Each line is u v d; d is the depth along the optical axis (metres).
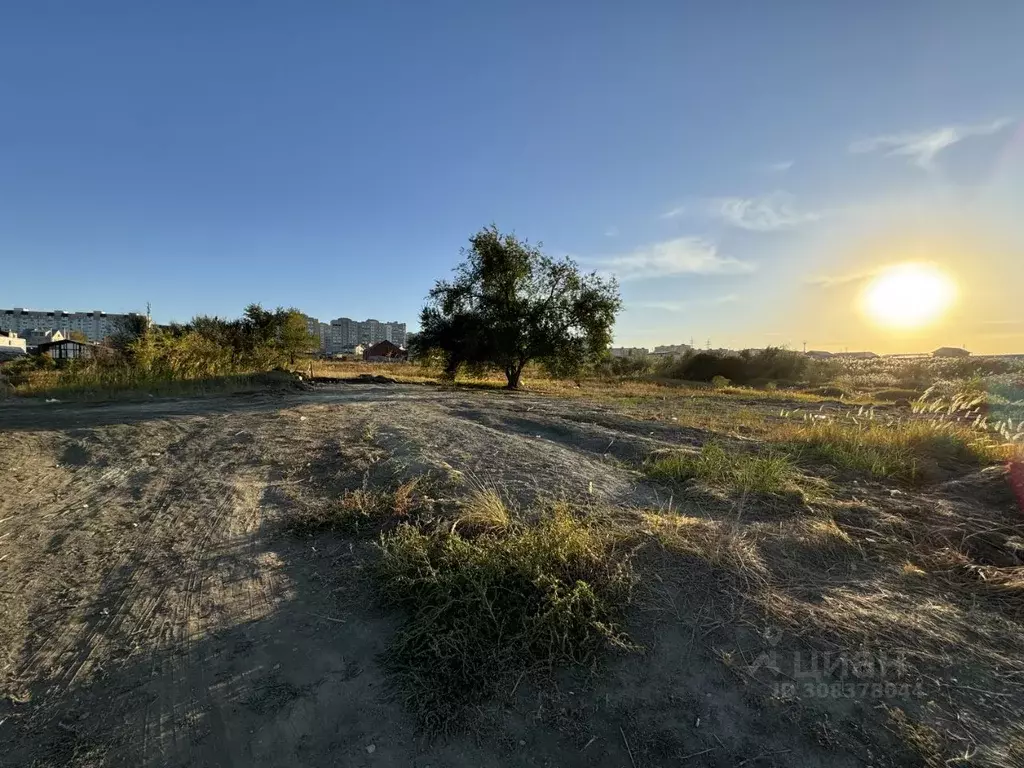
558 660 2.77
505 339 26.81
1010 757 2.25
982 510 4.97
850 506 4.93
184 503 5.14
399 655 2.84
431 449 6.68
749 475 5.49
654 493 5.32
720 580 3.43
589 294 27.48
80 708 2.54
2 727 2.43
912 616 3.18
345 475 5.82
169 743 2.34
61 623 3.21
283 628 3.11
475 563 3.29
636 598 3.22
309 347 42.84
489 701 2.56
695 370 50.47
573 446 7.88
